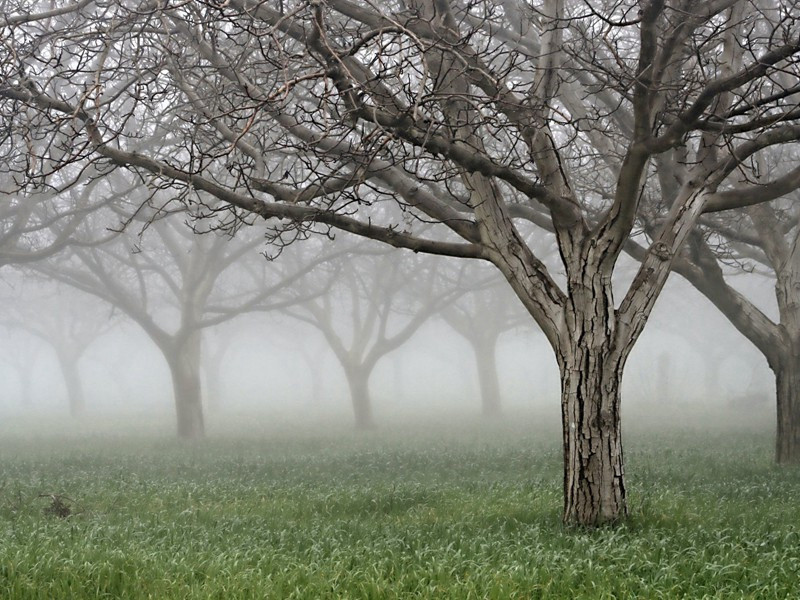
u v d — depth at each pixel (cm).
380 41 948
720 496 1356
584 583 851
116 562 930
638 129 1070
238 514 1317
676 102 1293
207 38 1503
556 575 864
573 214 1188
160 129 2145
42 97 1191
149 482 1719
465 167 1128
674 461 1944
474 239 1250
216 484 1678
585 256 1166
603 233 1155
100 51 1293
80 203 2198
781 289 1844
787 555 914
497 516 1216
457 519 1223
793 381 1812
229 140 1309
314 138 1118
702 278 1770
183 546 1027
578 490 1141
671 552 934
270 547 1009
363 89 961
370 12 1265
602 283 1159
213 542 1081
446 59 1212
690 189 1208
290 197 1243
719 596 782
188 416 3228
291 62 1270
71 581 875
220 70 1325
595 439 1138
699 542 994
